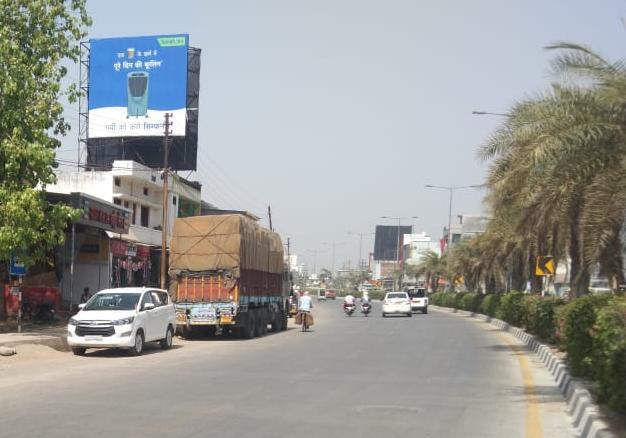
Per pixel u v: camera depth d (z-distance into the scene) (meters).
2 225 20.86
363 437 8.68
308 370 15.96
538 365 17.45
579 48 15.11
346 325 36.94
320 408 10.74
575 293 19.98
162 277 33.09
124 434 8.62
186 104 49.66
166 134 34.38
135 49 50.50
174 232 25.94
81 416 9.84
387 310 48.56
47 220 22.08
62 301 34.78
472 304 50.91
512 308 31.22
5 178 21.23
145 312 20.30
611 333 8.86
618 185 13.27
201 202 59.53
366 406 11.00
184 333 25.88
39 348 19.39
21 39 22.00
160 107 49.84
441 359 18.77
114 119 50.28
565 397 12.13
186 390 12.56
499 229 31.86
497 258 36.94
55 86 22.11
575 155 14.82
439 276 78.81
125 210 35.28
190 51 51.69
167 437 8.48
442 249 96.19
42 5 22.03
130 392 12.27
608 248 14.85
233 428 9.08
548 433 9.17
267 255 29.44
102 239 35.28
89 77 50.72
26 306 27.95
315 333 30.20
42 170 21.66
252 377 14.57
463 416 10.30
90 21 23.06
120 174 43.06
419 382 14.04
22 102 21.41
